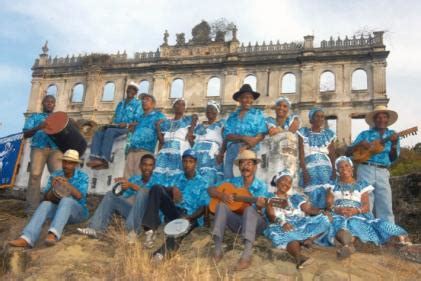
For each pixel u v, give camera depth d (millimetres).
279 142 7777
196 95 35844
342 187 6508
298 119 8102
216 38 36812
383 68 32312
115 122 9359
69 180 7152
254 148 7859
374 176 7379
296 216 6289
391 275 5609
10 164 11094
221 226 5902
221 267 5754
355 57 32938
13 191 10906
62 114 8422
